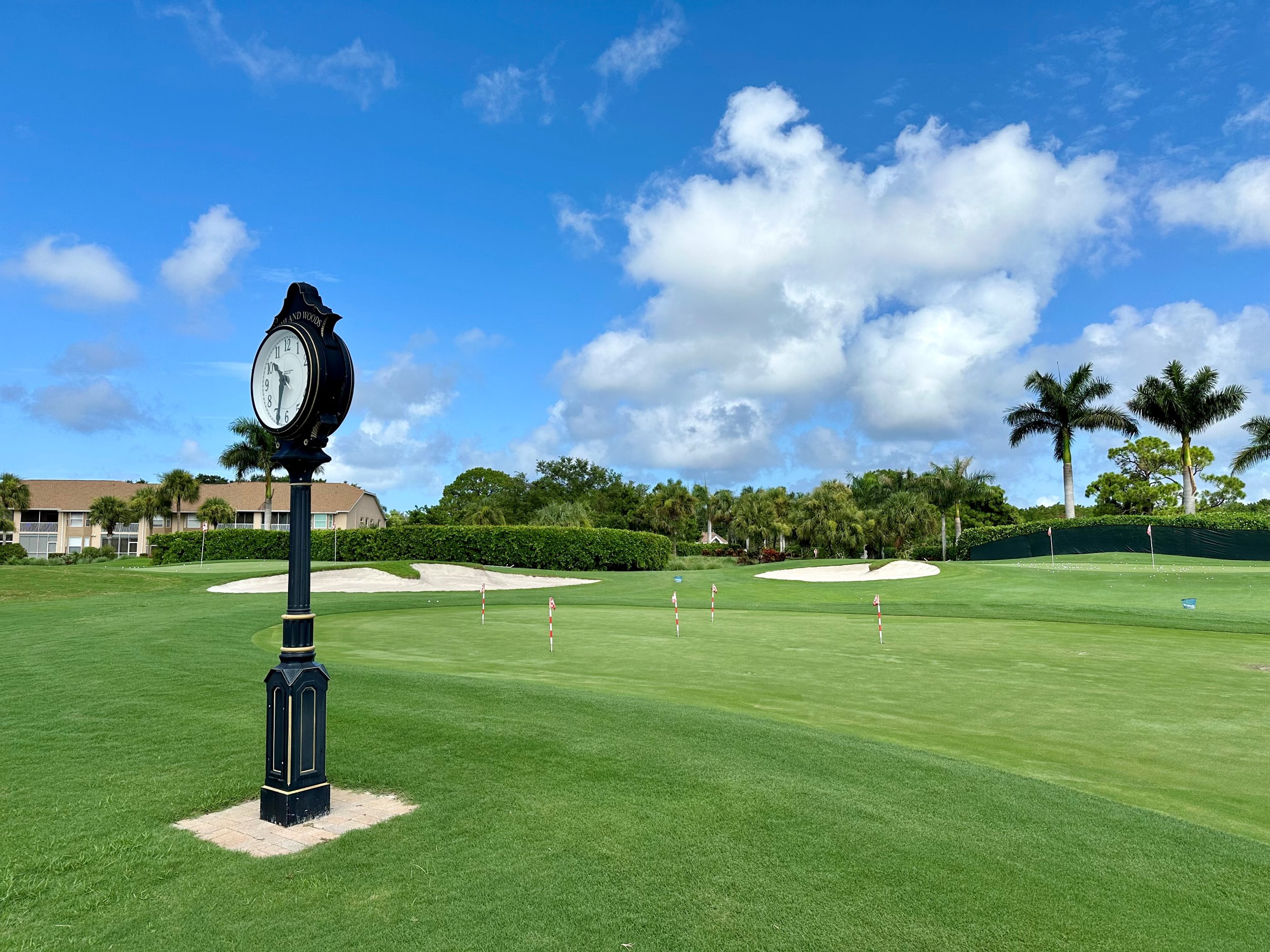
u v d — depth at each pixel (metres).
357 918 4.41
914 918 4.46
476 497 101.12
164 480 71.62
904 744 8.62
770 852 5.32
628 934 4.25
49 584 29.94
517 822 5.83
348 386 6.27
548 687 10.64
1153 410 54.84
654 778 6.82
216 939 4.20
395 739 7.98
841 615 24.14
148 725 8.66
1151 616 22.17
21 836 5.58
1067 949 4.17
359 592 32.38
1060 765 7.98
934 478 67.81
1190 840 5.68
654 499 93.81
